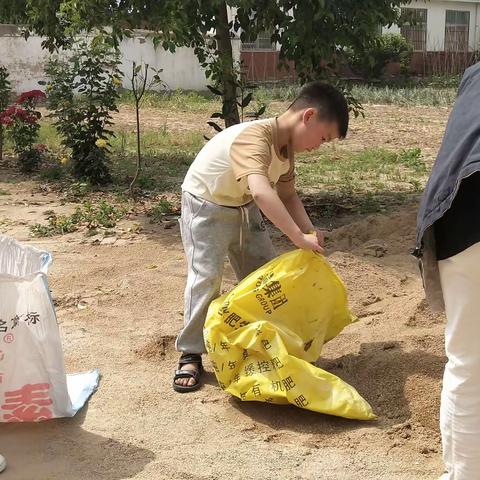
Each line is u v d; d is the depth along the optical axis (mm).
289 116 3469
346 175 8445
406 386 3518
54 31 7562
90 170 7926
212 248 3623
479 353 2740
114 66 8203
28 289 3199
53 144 10594
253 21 6555
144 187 7762
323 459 3172
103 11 5980
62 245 5586
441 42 27234
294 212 3707
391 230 5484
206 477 3072
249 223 3709
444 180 2682
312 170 8859
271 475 3082
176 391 3629
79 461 3168
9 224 6250
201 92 20469
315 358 3531
